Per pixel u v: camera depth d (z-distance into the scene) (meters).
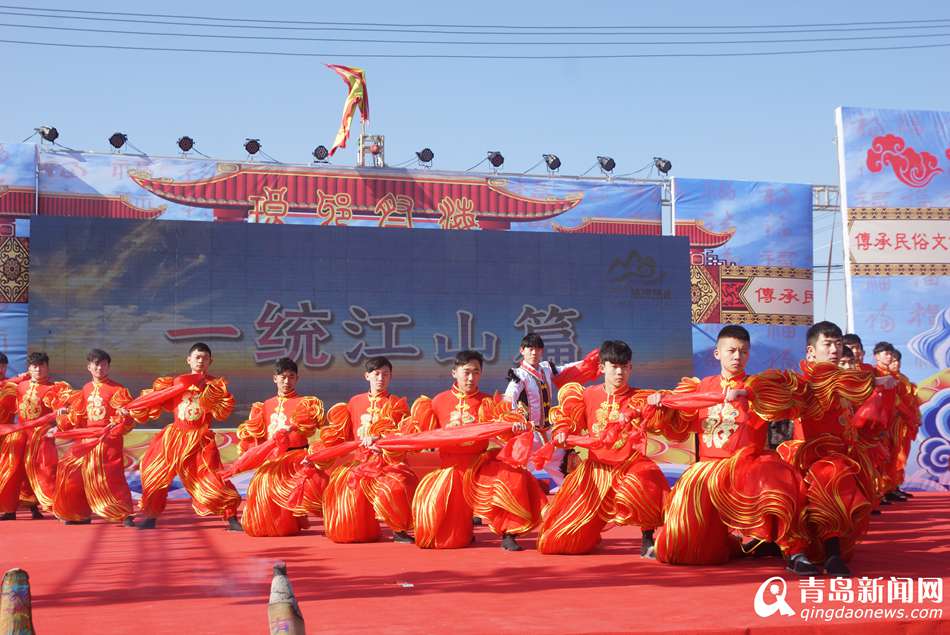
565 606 4.49
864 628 4.06
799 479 5.50
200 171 15.62
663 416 5.95
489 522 6.73
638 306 15.37
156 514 8.45
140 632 3.96
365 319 14.50
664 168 17.11
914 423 9.98
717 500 5.60
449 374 14.68
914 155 13.87
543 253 15.11
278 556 6.56
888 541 6.91
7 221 14.64
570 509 6.32
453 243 14.83
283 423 7.97
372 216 16.14
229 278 14.13
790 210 17.36
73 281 13.66
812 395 5.41
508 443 6.66
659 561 5.92
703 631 3.92
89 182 15.15
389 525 7.30
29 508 9.95
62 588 5.18
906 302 13.61
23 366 14.25
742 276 17.12
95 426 8.56
